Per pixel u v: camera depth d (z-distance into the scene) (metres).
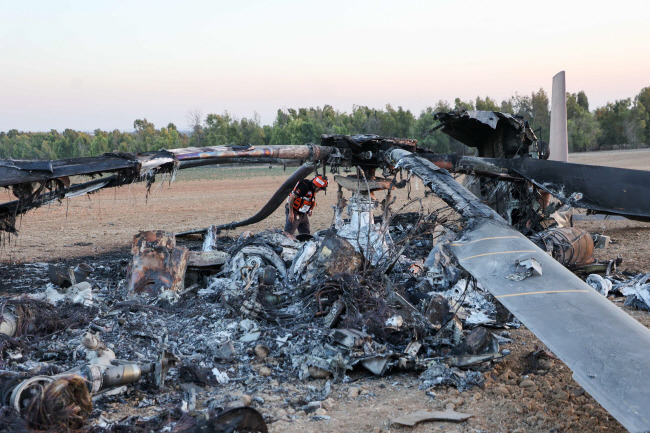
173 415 4.34
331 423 4.35
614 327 4.14
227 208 22.27
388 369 5.35
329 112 110.50
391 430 4.25
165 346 5.90
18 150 112.19
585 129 99.12
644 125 101.44
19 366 5.10
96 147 97.56
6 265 10.78
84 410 3.91
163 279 7.75
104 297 7.68
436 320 6.30
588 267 9.43
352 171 9.41
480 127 11.09
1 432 3.47
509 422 4.41
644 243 12.46
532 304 4.55
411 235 7.76
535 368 5.59
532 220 10.62
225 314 6.86
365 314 6.16
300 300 6.94
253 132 92.38
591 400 4.81
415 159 8.05
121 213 20.95
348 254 7.26
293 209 10.54
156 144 90.81
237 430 3.50
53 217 19.88
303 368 5.32
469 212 6.48
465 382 5.11
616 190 8.78
